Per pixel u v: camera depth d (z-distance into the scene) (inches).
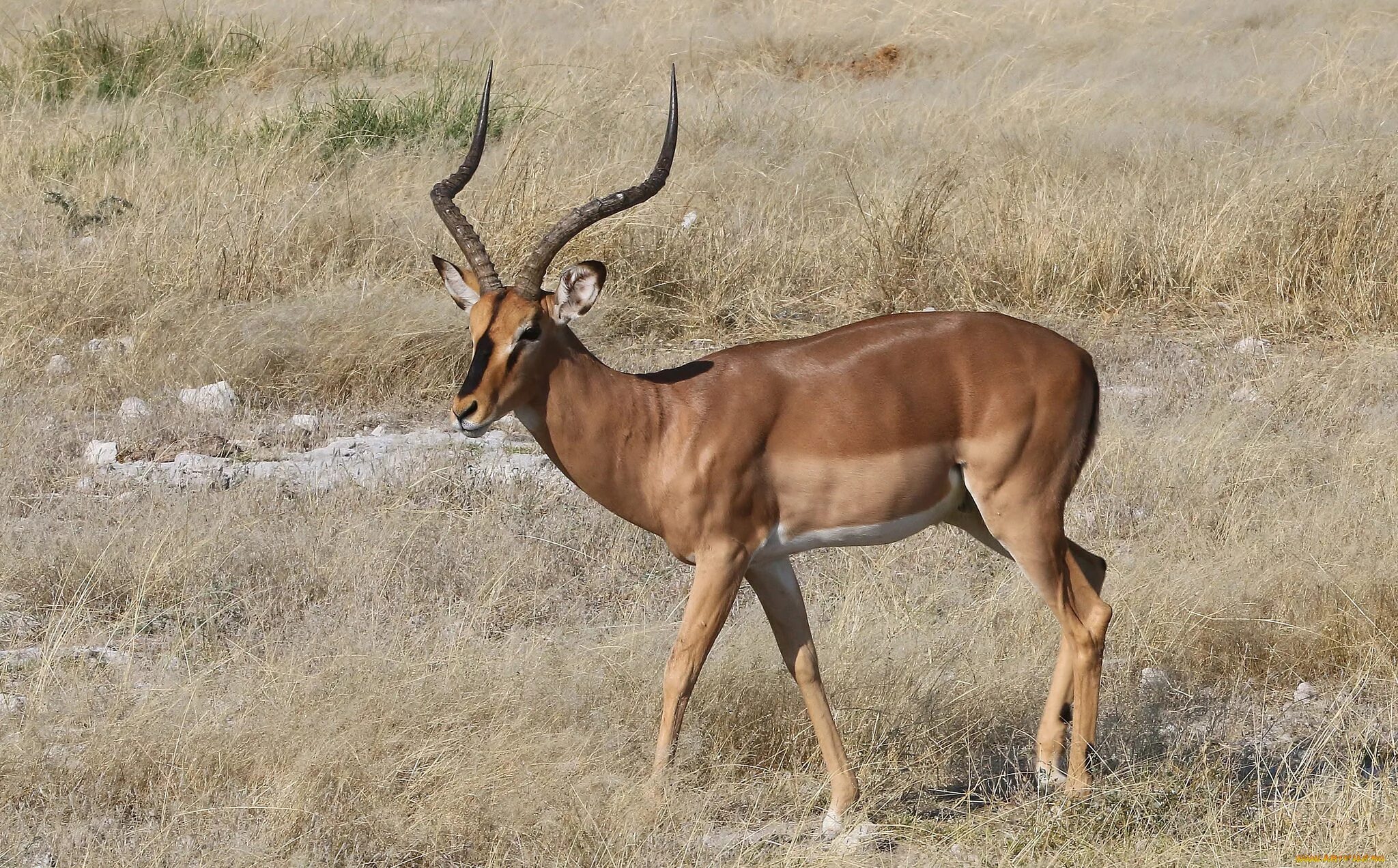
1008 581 900.0
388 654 761.0
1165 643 835.4
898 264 1512.1
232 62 2345.0
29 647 812.6
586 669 764.0
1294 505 992.9
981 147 1931.6
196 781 654.5
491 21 2856.8
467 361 1298.0
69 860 595.2
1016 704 764.6
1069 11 2997.0
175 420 1167.0
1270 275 1498.5
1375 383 1272.1
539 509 1025.5
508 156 1701.5
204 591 872.3
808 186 1754.4
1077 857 607.2
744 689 743.1
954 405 648.4
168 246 1439.5
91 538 912.9
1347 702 745.6
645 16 2972.4
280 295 1398.9
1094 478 1062.4
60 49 2293.3
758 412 640.4
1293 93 2343.8
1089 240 1546.5
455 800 634.8
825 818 655.1
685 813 645.3
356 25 2696.9
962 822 642.2
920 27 2883.9
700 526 641.0
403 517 983.0
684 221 1566.2
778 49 2797.7
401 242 1503.4
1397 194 1565.0
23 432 1106.1
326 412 1221.1
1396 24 2871.6
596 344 1382.9
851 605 853.8
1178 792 653.9
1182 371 1322.6
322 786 649.0
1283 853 605.3
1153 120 2174.0
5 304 1312.7
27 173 1742.1
